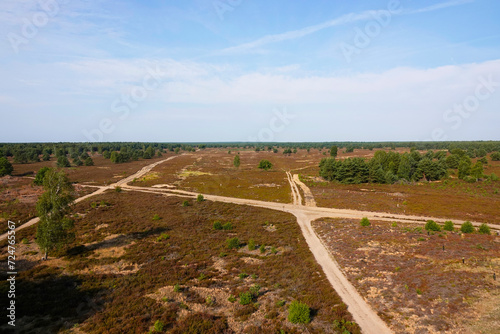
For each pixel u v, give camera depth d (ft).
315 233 137.90
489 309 63.72
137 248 114.42
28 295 74.49
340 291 79.71
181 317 66.85
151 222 154.40
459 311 64.64
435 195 230.27
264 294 79.05
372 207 192.75
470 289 72.79
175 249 115.75
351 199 219.61
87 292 77.87
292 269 95.35
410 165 311.06
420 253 99.91
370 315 67.46
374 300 74.02
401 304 70.49
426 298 71.51
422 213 175.22
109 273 90.94
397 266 91.30
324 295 76.74
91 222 150.10
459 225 148.97
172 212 178.60
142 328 61.16
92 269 94.68
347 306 71.61
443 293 72.49
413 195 230.27
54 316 65.82
